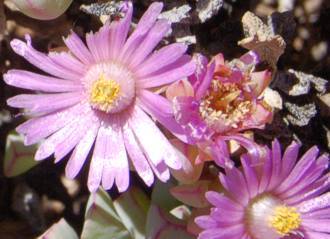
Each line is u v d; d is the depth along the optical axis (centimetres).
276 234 21
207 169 21
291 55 23
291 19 22
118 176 20
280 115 22
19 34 22
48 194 23
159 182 22
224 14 23
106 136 21
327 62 23
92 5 22
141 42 20
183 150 20
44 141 21
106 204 21
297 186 21
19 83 20
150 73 20
